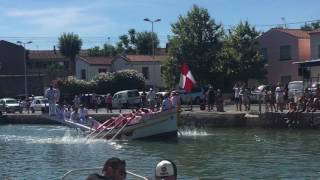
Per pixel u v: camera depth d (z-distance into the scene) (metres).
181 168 21.62
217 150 27.64
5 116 55.75
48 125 52.03
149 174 20.19
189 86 35.72
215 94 49.66
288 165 21.81
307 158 23.78
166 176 7.42
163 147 29.62
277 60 67.44
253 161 23.20
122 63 91.25
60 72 98.31
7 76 93.25
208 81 65.94
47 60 117.12
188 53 66.62
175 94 34.22
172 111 33.81
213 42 67.12
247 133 36.91
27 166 22.86
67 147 30.42
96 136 34.44
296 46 65.38
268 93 42.59
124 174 8.38
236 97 47.03
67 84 74.50
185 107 53.91
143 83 77.75
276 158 24.00
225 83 65.00
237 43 64.19
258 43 66.06
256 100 55.16
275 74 67.62
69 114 37.38
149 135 34.00
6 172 21.22
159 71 89.19
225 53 64.38
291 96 45.59
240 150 27.38
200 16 67.06
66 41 114.75
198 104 59.22
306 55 65.25
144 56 92.44
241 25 64.38
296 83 49.34
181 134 37.03
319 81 45.28
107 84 75.81
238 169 21.06
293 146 28.58
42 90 93.25
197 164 22.67
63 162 24.03
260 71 63.34
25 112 63.09
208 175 19.81
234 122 41.44
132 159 24.75
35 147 30.78
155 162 23.58
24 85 94.56
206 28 66.94
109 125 34.97
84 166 22.69
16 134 40.81
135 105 62.78
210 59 66.12
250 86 67.88
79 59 96.31
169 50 68.38
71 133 39.78
